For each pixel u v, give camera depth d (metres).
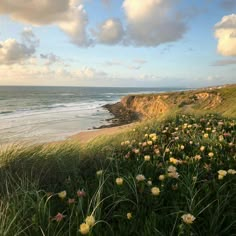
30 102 68.69
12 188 2.73
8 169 3.40
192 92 43.66
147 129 5.80
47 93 125.88
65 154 4.02
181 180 2.49
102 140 5.73
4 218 1.94
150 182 2.34
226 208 2.08
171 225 1.91
